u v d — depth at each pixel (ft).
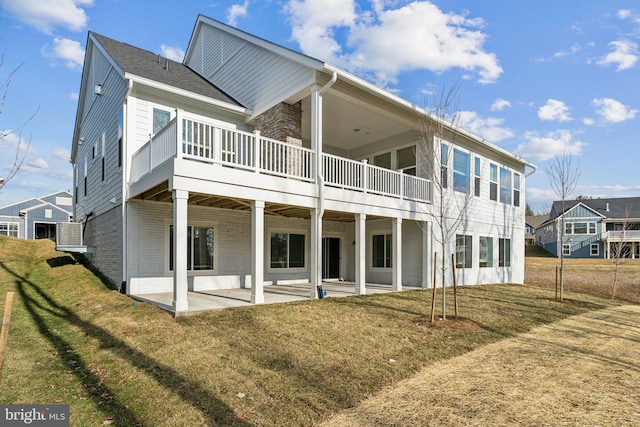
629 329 26.18
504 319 26.43
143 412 12.21
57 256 48.91
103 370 15.64
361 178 34.63
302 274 43.29
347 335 20.12
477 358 18.25
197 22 47.91
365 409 12.67
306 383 14.39
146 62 39.14
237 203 32.14
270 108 35.37
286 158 32.94
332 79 29.91
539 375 16.12
